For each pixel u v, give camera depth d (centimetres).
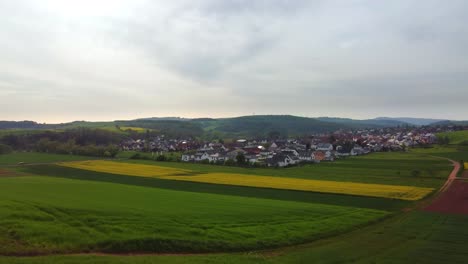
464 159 14788
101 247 2778
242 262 2627
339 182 8831
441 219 4772
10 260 2308
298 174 10806
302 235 3569
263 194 6850
